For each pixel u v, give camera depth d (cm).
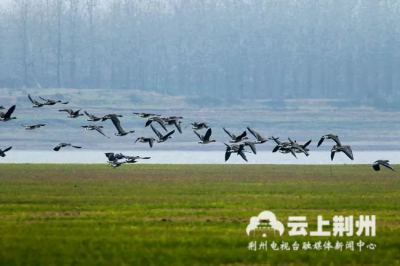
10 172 8425
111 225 4041
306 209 4922
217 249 3331
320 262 3116
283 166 9719
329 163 11019
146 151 13912
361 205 5150
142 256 3166
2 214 4559
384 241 3547
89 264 3020
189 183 7175
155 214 4578
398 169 9156
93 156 12606
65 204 5169
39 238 3575
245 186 6869
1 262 3047
